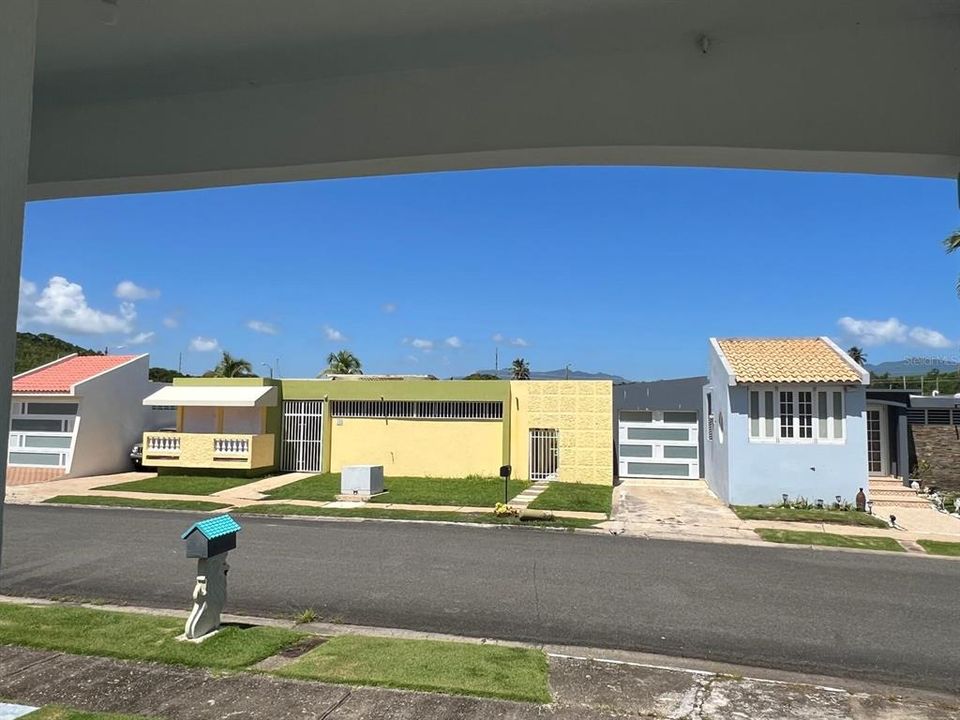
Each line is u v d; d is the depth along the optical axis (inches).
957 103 118.9
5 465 67.7
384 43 128.9
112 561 395.5
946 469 683.4
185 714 177.9
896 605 317.4
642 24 121.2
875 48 120.3
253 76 141.8
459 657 223.6
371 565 391.2
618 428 871.7
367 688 195.5
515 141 134.7
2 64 67.6
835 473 625.6
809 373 634.8
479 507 629.3
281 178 154.8
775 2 114.3
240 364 1605.6
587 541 483.2
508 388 822.5
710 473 755.4
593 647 251.1
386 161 143.3
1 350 67.1
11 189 68.4
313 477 826.8
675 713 186.4
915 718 188.2
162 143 150.9
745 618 292.8
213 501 660.7
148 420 979.3
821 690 207.9
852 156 125.5
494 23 121.9
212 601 245.9
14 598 313.9
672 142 128.3
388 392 851.4
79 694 190.9
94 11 116.2
